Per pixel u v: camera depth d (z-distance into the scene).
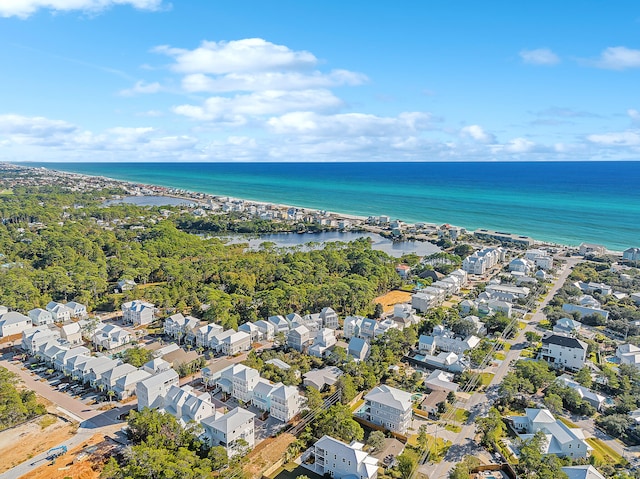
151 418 120.31
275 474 110.69
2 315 193.75
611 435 127.50
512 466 111.00
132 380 145.12
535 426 125.06
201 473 101.38
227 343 173.88
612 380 150.50
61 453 116.12
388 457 115.19
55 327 192.25
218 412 132.00
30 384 151.88
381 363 162.12
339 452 108.06
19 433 124.62
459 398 145.25
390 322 195.12
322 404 137.00
